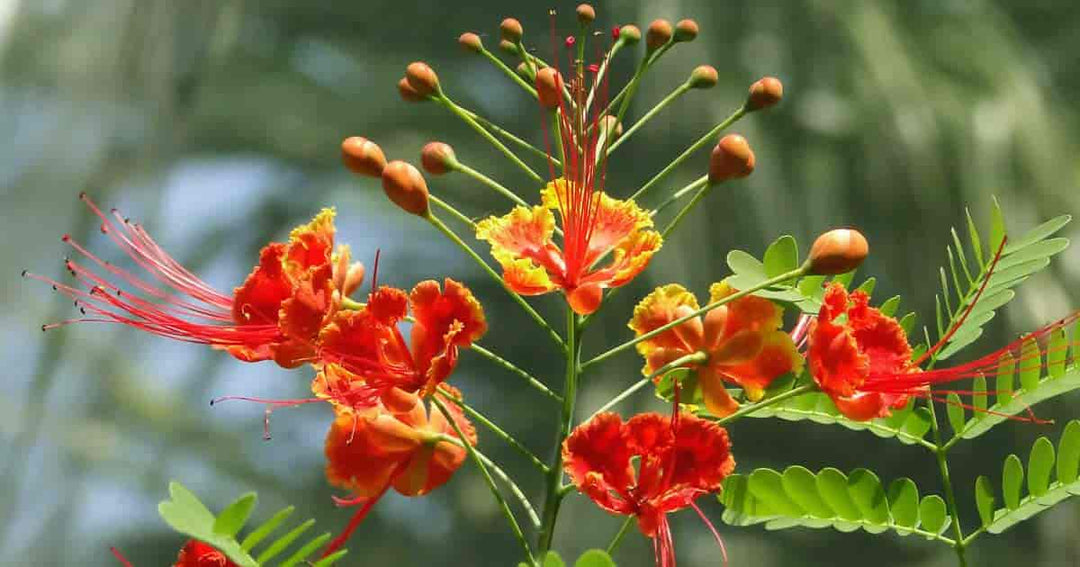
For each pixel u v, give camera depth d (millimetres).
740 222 2873
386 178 792
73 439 2047
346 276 806
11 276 1981
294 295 777
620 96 827
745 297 801
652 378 792
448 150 822
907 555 2861
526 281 788
